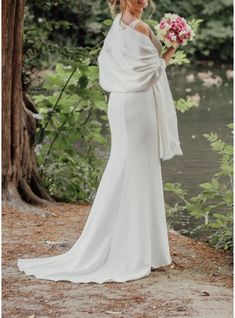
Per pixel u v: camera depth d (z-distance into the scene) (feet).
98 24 73.05
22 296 18.69
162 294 18.75
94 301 18.26
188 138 44.93
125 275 20.11
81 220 26.09
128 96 20.44
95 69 30.40
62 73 31.12
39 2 36.42
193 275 20.68
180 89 68.59
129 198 20.44
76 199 30.73
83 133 31.27
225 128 47.88
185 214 29.37
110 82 20.75
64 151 31.45
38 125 30.66
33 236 23.98
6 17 27.45
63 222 25.79
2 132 27.71
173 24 20.70
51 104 31.19
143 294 18.74
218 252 23.61
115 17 21.21
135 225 20.38
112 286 19.45
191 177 34.83
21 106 28.40
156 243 20.89
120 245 20.43
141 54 20.30
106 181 20.72
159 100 20.81
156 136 20.80
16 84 28.14
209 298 18.42
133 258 20.33
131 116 20.42
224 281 20.27
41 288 19.29
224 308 17.66
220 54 94.79
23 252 22.35
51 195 30.04
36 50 31.99
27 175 28.78
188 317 17.04
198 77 79.46
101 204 20.63
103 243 20.48
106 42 21.02
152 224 20.79
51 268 20.49
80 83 30.53
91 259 20.40
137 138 20.47
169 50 21.02
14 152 28.07
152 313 17.37
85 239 20.93
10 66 27.81
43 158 30.94
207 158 38.93
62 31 71.82
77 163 31.14
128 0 20.63
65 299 18.44
